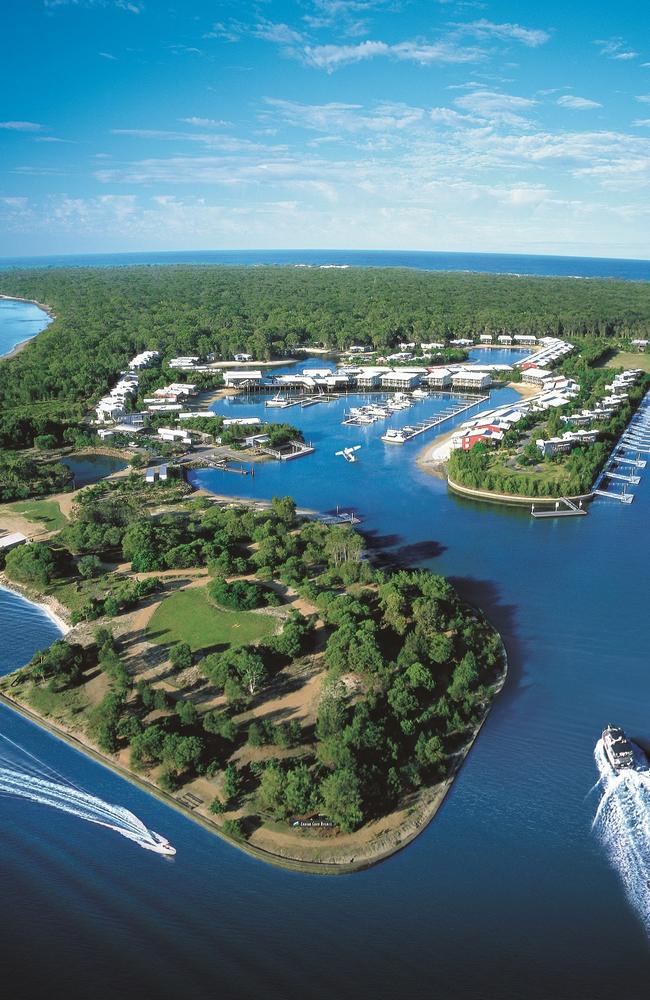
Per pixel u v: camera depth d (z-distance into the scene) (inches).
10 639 7042.3
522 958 3919.8
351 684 6043.3
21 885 4367.6
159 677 6254.9
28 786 5162.4
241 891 4333.2
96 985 3777.1
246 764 5255.9
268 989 3750.0
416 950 3964.1
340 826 4690.0
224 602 7327.8
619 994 3725.4
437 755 5221.5
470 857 4557.1
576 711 5969.5
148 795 5064.0
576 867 4483.3
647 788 5113.2
